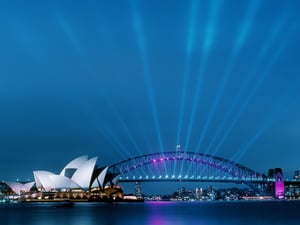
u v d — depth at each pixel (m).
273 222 122.88
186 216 154.62
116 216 153.00
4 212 179.00
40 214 164.25
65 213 170.75
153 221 127.62
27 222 122.50
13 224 116.06
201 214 169.50
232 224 115.62
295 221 126.62
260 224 115.88
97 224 115.62
